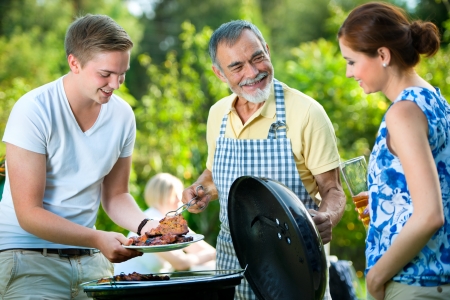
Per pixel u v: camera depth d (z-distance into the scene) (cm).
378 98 873
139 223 325
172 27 2323
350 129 876
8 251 299
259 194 260
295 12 2320
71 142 304
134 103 959
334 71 922
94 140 310
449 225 221
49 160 303
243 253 281
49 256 302
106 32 284
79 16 308
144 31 2269
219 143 327
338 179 310
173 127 874
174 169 852
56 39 1733
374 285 222
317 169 304
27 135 290
